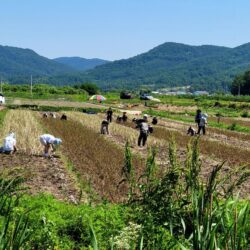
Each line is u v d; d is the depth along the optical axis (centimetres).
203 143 3788
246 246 762
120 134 4250
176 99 15788
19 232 771
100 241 1137
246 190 1958
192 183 978
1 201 838
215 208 836
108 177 2144
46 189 1888
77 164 2488
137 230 944
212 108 11081
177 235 1004
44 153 2677
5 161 2511
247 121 7406
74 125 4916
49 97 13462
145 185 1117
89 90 17750
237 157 3178
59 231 1208
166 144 3644
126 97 14200
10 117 5534
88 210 1344
